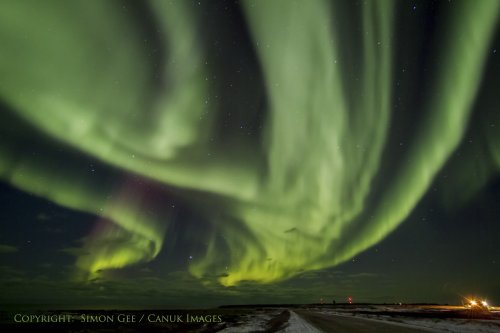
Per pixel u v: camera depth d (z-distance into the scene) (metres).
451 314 54.38
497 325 32.31
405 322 39.28
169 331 33.94
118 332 33.84
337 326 34.25
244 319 53.72
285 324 39.19
